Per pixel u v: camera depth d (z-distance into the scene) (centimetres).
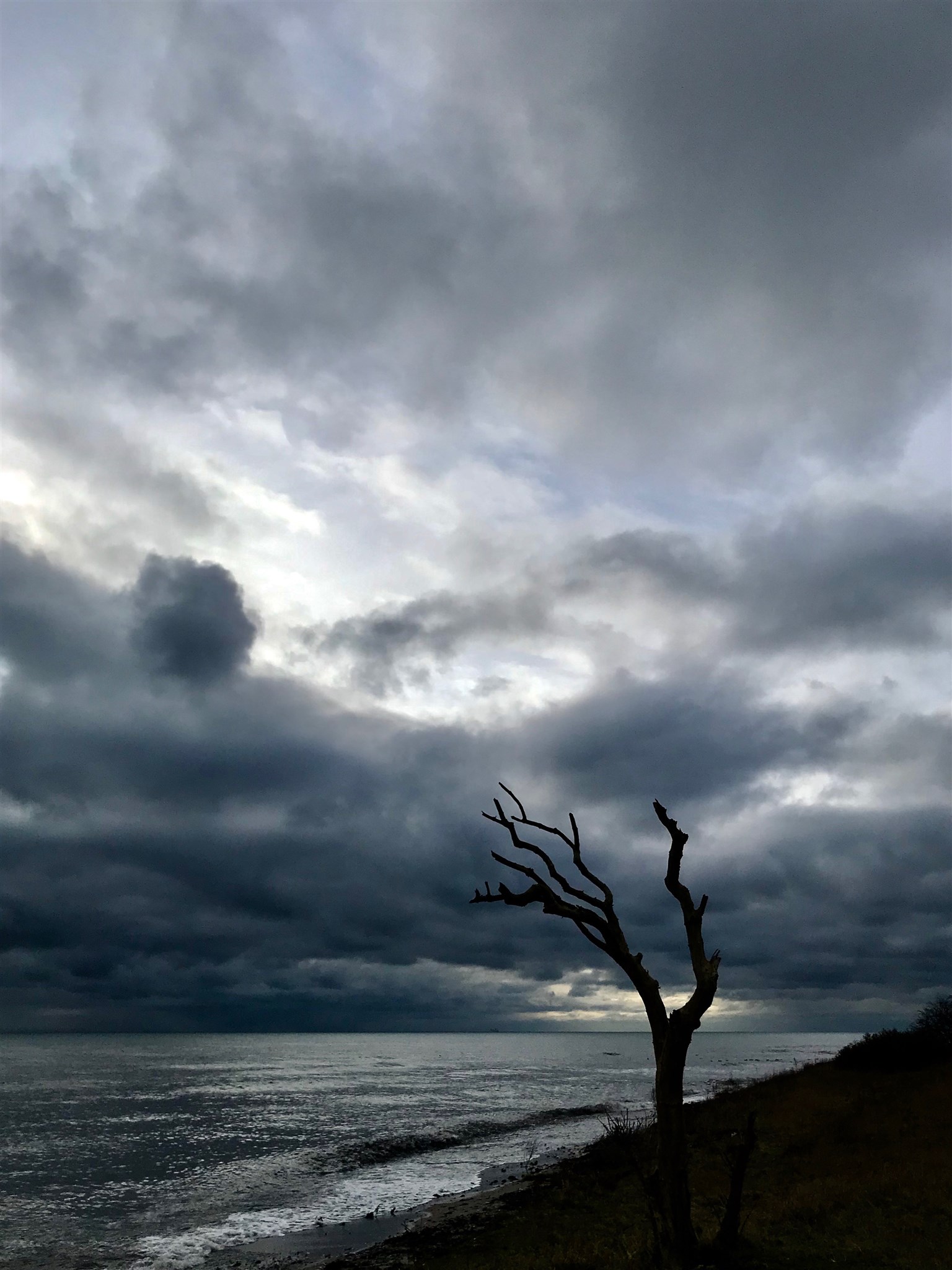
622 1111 5809
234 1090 9325
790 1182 2059
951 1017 4741
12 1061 16600
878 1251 1275
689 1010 1180
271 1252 2192
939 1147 2231
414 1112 6406
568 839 1241
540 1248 1712
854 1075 4519
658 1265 1165
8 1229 2598
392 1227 2405
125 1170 3909
